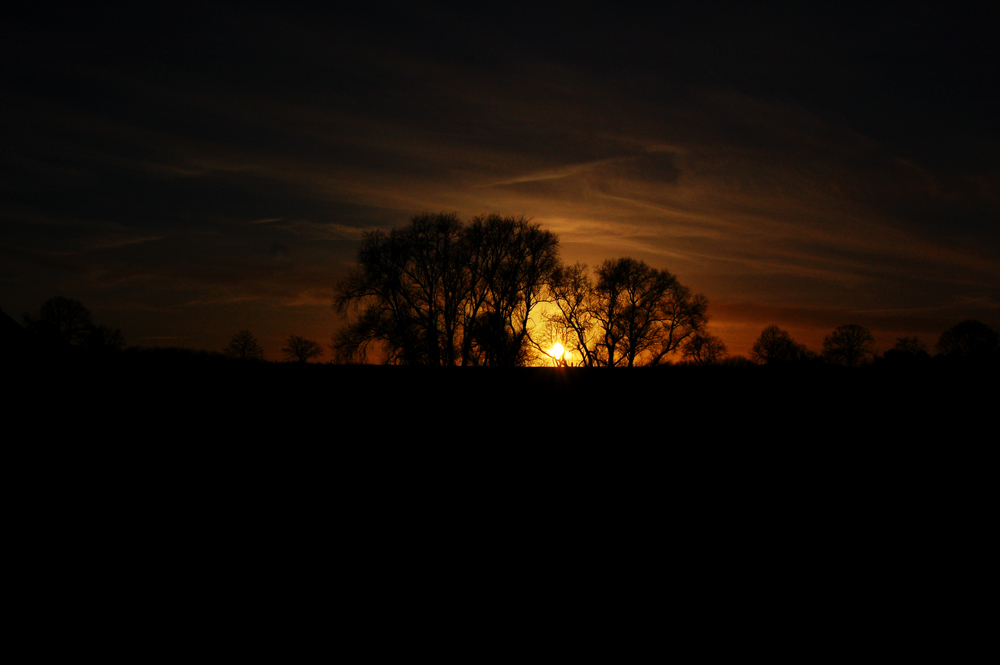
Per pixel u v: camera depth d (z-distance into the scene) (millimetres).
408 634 6184
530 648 6102
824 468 7105
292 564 6500
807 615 6039
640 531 6691
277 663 5965
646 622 6164
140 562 6398
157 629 6055
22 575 6195
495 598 6352
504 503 6980
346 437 7859
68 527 6527
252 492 7016
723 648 6004
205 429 7949
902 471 6934
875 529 6430
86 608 6105
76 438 7379
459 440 7781
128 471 7105
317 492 7043
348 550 6609
